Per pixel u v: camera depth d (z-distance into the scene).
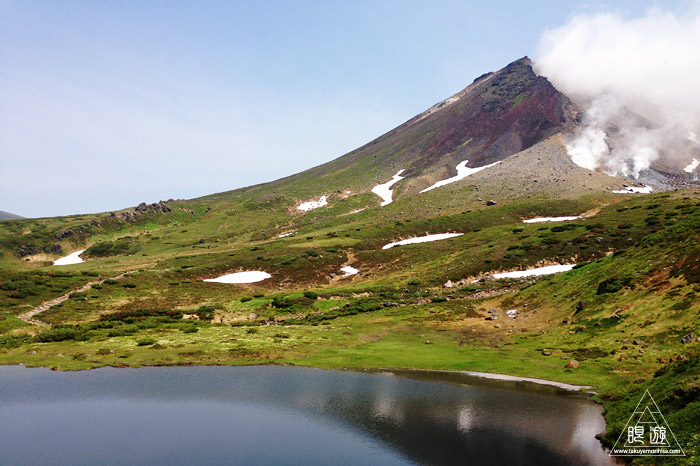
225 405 35.38
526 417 30.09
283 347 54.22
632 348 39.16
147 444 28.34
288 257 127.19
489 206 181.38
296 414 33.00
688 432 20.92
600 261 66.69
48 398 37.66
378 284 98.38
